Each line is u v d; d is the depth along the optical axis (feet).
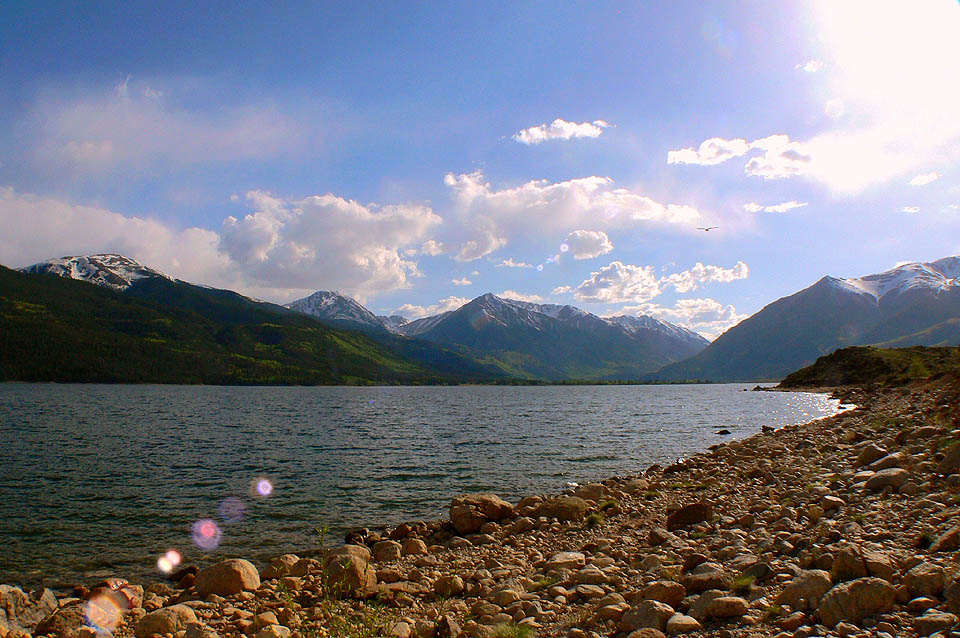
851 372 485.56
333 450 154.30
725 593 29.76
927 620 21.25
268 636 32.83
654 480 94.89
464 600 40.63
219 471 118.93
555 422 254.06
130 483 105.19
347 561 44.88
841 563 27.78
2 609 39.01
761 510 55.26
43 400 400.06
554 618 32.53
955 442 53.26
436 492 97.30
